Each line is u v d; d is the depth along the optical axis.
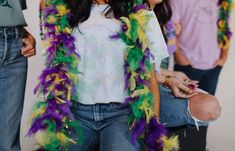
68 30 2.04
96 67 2.00
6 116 2.36
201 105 2.34
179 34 3.55
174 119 2.38
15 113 2.39
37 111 2.04
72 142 2.03
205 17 3.49
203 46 3.55
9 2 2.20
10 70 2.31
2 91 2.32
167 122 2.39
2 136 2.38
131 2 2.05
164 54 2.13
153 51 2.08
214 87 3.72
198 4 3.46
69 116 2.04
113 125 2.03
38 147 2.06
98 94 2.00
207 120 2.33
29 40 2.37
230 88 4.32
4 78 2.30
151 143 2.03
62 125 2.02
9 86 2.33
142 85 2.03
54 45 2.04
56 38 2.05
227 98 4.31
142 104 2.00
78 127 2.05
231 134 4.14
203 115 2.32
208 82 3.68
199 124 2.35
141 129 2.00
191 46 3.56
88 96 2.02
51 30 2.06
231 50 4.27
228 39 3.64
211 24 3.53
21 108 2.44
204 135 2.38
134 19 2.02
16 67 2.34
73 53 2.01
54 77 2.04
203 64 3.58
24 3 2.42
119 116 2.04
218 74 3.72
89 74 2.00
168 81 2.51
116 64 2.00
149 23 2.08
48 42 2.07
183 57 3.58
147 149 2.03
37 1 3.56
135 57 1.98
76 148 2.05
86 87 2.01
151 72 2.10
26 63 2.42
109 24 2.00
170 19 2.92
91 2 2.04
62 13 2.07
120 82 2.01
